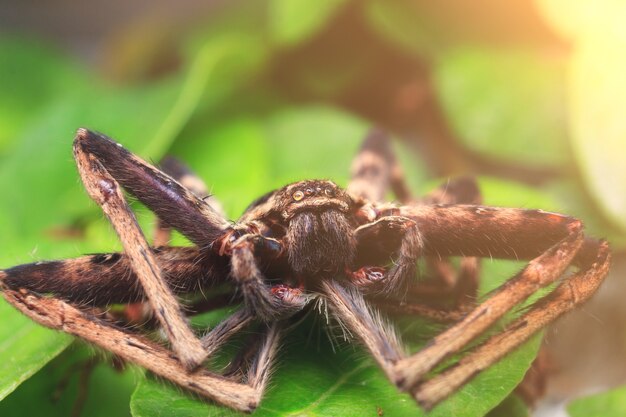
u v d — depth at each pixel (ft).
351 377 0.72
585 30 0.94
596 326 0.88
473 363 0.68
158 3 1.47
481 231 0.75
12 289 0.72
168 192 0.74
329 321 0.73
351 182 0.87
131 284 0.73
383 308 0.74
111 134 0.95
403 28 1.05
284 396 0.71
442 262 0.79
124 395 0.79
